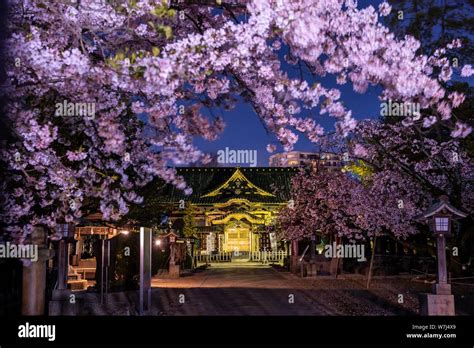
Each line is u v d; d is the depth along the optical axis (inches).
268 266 1432.1
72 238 432.5
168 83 276.5
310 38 280.1
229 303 558.3
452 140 654.5
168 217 1116.5
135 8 265.3
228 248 1770.4
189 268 1252.5
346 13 305.9
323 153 816.9
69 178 362.6
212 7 324.2
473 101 639.1
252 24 280.1
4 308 440.5
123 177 394.3
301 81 322.7
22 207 374.6
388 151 729.0
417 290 698.2
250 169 1889.8
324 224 947.3
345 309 518.0
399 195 751.1
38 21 331.6
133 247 687.1
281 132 344.5
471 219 716.7
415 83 307.3
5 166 346.3
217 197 1771.7
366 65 301.0
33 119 329.1
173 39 311.6
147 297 484.4
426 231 790.5
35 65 279.1
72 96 325.4
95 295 526.0
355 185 847.7
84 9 290.7
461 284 711.7
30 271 370.0
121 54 253.1
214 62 292.2
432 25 431.8
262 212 1737.2
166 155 347.6
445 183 725.3
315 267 967.0
